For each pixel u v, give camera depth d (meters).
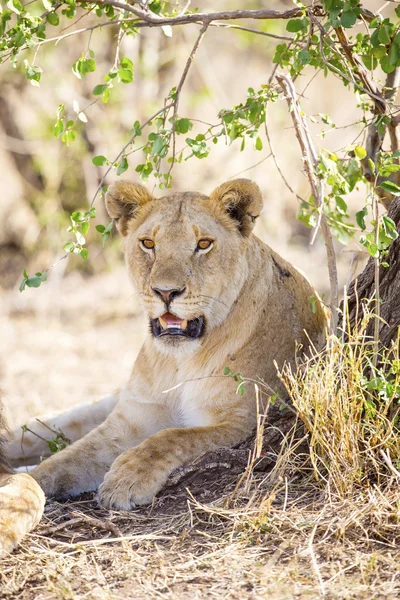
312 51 7.47
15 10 7.02
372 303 7.31
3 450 7.49
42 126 19.03
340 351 6.76
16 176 19.73
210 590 5.27
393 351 6.92
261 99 7.46
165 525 6.39
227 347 7.90
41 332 15.98
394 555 5.55
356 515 5.93
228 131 7.57
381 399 6.86
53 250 19.30
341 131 20.72
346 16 6.82
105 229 7.39
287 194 20.33
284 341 8.24
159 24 7.38
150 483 6.93
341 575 5.34
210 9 20.52
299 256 18.58
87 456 7.86
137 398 8.28
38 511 6.27
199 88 20.95
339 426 6.58
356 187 8.42
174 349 7.69
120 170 7.15
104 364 14.02
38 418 9.64
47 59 17.86
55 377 13.24
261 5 21.02
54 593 5.35
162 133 7.25
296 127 7.08
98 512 6.88
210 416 7.87
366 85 7.73
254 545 5.84
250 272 8.09
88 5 8.19
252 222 8.00
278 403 7.71
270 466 6.99
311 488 6.59
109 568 5.70
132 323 16.55
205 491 6.80
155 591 5.30
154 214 7.84
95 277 19.02
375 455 6.61
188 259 7.54
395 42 6.98
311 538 5.71
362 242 6.71
